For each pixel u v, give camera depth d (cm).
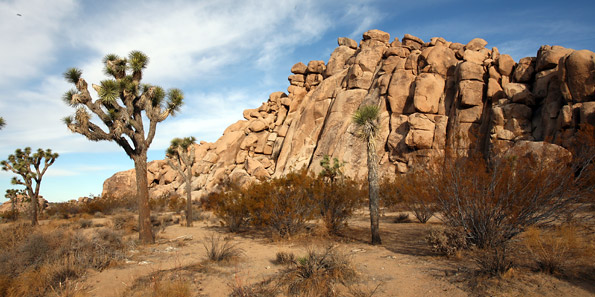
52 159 2370
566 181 798
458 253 790
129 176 6206
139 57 1281
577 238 764
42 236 889
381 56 5116
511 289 541
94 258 826
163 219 2286
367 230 1437
